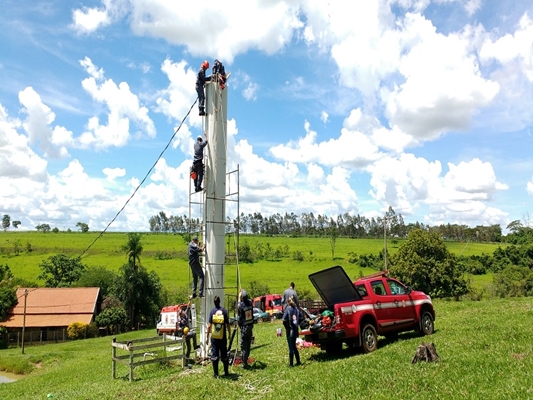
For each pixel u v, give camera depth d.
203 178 16.72
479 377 8.74
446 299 49.22
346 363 11.68
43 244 123.00
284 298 14.48
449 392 8.09
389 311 14.53
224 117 16.95
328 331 12.98
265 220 186.00
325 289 14.48
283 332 23.56
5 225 190.75
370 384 9.40
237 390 10.94
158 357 16.44
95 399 12.31
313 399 8.93
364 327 13.48
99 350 39.28
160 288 66.25
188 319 17.56
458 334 14.05
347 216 179.62
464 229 145.12
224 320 12.67
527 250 79.94
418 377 9.28
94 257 103.94
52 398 14.95
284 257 105.94
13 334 53.66
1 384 24.45
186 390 11.27
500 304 23.47
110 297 61.53
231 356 14.29
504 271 64.06
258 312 44.69
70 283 73.62
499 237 135.00
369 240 143.38
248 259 100.94
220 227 16.31
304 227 186.62
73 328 53.75
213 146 16.55
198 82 16.89
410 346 12.79
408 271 53.19
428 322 15.63
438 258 53.44
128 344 15.02
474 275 77.62
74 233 167.75
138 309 63.59
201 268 16.00
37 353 39.91
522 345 11.00
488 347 11.49
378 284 15.02
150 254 108.12
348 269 88.12
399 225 159.12
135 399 11.23
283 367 12.93
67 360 34.34
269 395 9.93
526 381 8.05
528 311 17.23
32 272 85.50
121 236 151.00
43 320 55.44
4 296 56.44
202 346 15.77
